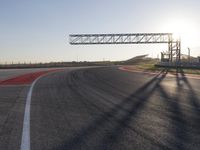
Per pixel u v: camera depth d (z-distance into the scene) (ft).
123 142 22.80
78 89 63.77
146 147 21.43
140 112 35.65
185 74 130.11
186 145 21.83
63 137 24.58
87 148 21.35
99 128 27.68
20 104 42.83
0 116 33.83
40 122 30.53
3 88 67.87
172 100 46.03
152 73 140.26
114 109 37.96
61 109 38.32
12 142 23.12
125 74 130.11
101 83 79.77
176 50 233.14
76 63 417.90
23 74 133.18
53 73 140.46
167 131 26.14
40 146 21.99
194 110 36.78
